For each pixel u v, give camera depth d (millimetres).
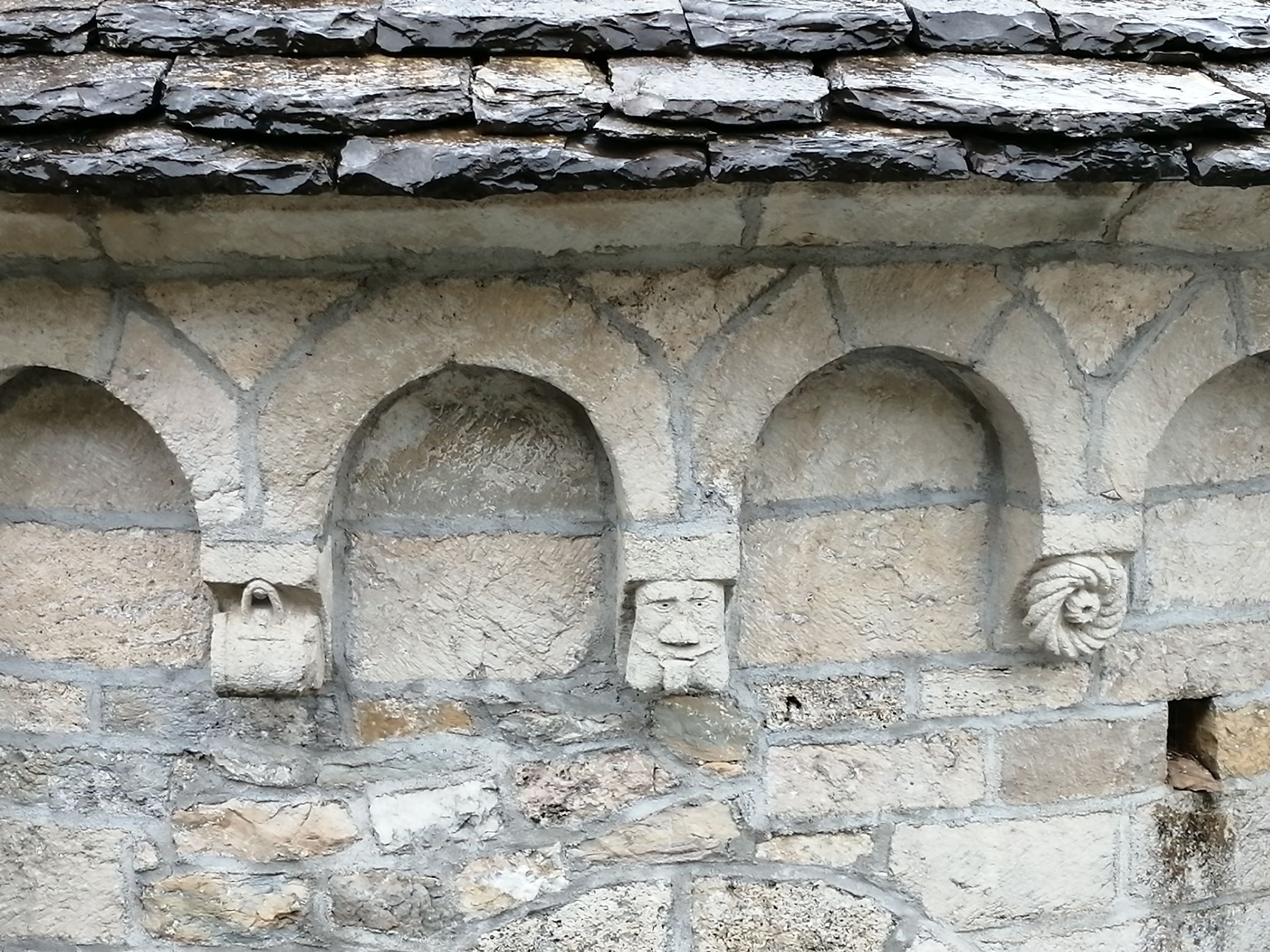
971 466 1630
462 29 1185
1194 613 1758
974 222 1353
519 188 1100
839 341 1427
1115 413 1514
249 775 1582
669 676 1458
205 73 1124
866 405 1582
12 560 1551
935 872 1716
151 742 1582
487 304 1367
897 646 1661
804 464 1592
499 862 1619
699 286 1386
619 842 1637
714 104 1119
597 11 1211
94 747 1585
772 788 1659
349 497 1521
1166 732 1773
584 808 1626
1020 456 1549
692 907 1661
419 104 1106
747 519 1587
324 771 1586
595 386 1400
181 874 1599
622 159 1104
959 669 1678
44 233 1272
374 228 1271
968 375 1510
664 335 1396
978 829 1718
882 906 1707
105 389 1431
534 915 1630
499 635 1582
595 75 1174
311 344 1365
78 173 1070
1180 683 1769
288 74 1134
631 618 1514
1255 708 1812
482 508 1550
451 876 1613
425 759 1596
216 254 1310
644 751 1630
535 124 1107
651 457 1423
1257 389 1699
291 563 1409
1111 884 1779
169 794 1589
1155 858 1796
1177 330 1513
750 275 1390
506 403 1508
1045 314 1462
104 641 1567
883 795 1688
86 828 1598
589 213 1268
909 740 1682
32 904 1619
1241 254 1510
